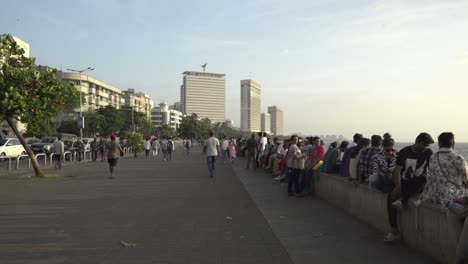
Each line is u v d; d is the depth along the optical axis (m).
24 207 10.48
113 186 15.15
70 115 105.44
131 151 46.47
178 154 47.91
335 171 11.71
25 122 17.38
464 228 4.71
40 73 17.20
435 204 6.01
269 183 16.20
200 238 7.30
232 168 24.56
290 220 8.88
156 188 14.56
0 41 16.83
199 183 16.22
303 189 12.98
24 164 27.22
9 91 16.02
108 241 7.07
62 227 8.17
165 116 184.00
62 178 18.00
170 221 8.77
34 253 6.34
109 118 93.62
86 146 40.09
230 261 5.96
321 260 6.04
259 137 23.47
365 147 9.38
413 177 6.66
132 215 9.45
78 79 114.81
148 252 6.41
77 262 5.89
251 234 7.62
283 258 6.13
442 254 5.72
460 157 5.84
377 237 7.38
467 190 5.89
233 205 10.86
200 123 129.50
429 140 6.57
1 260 5.97
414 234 6.56
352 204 9.42
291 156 12.52
